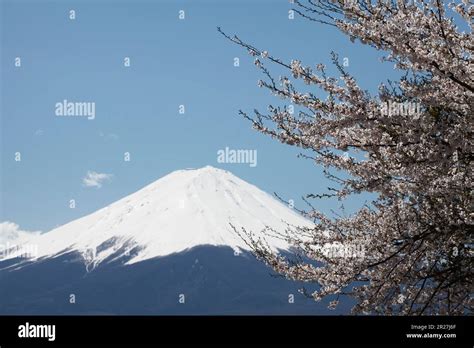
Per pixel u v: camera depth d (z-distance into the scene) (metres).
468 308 8.60
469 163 7.29
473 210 7.46
